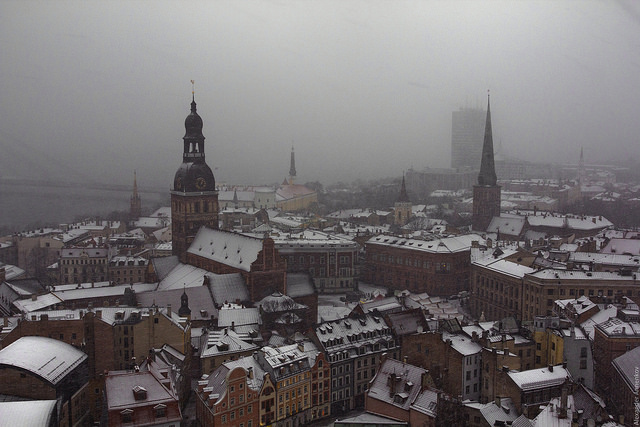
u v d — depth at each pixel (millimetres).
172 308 173125
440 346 135000
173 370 128500
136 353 135250
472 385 131875
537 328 135875
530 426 103125
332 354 138750
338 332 145250
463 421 113438
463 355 129750
